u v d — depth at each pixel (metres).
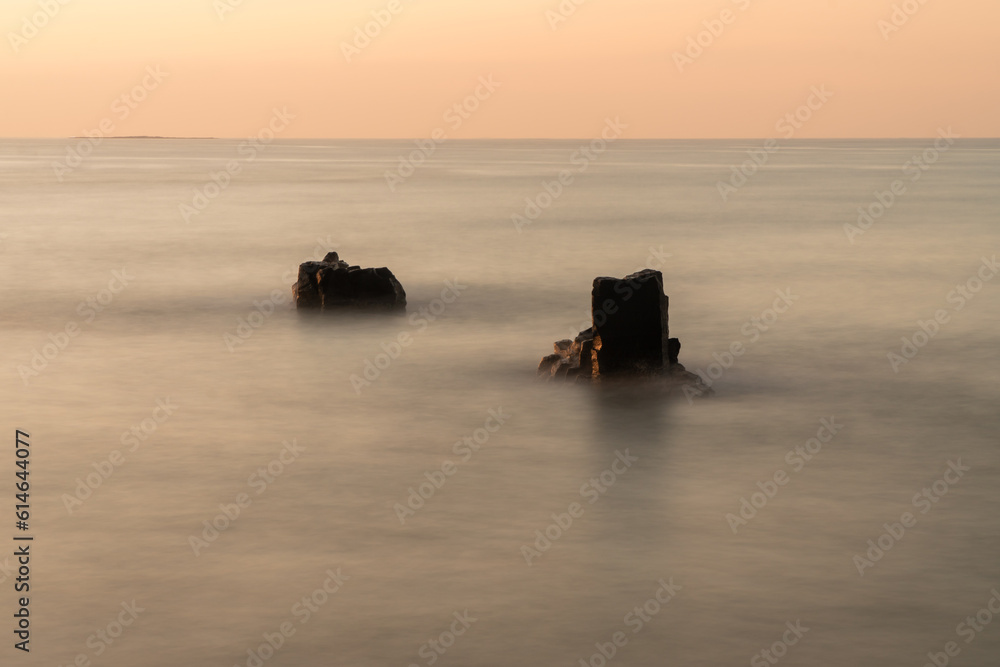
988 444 17.98
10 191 96.94
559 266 42.84
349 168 164.62
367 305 31.98
